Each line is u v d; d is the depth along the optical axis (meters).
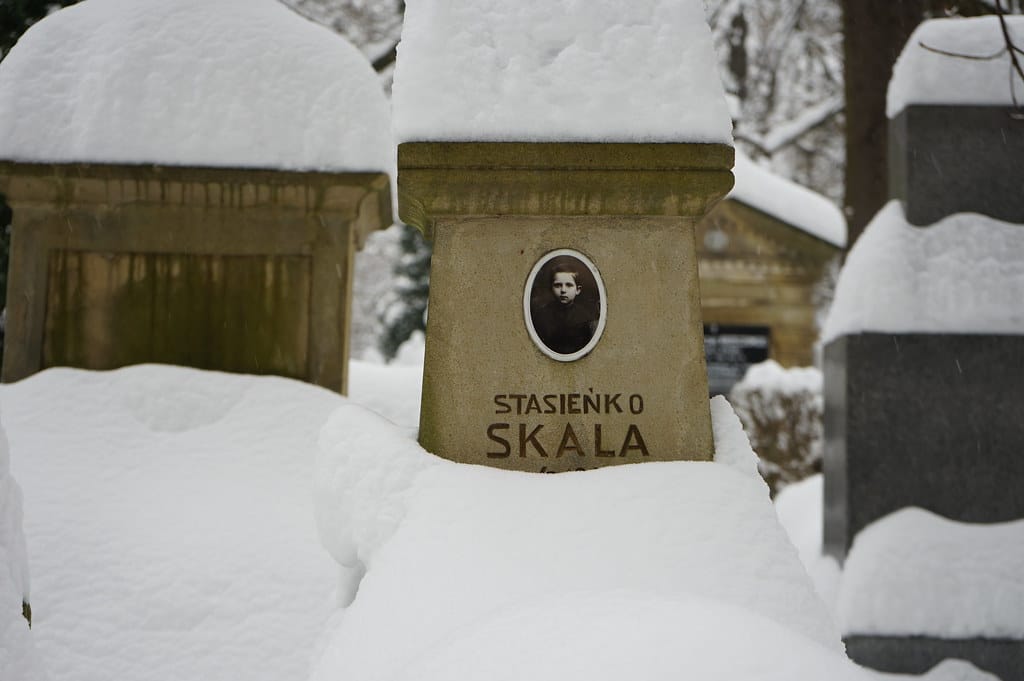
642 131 4.44
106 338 6.70
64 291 6.70
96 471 5.79
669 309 4.55
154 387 6.32
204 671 4.86
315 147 6.66
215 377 6.46
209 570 5.22
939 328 7.12
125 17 6.89
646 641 2.84
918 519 7.00
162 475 5.83
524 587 3.73
